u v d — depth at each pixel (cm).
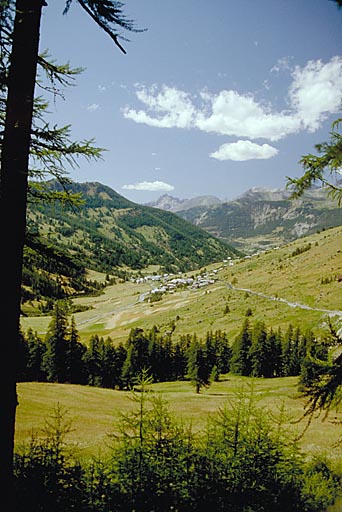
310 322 10588
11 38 517
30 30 541
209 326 13675
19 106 537
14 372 538
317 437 1698
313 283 14612
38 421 3200
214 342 9294
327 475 931
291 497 804
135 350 7675
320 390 440
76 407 4319
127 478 797
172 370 8556
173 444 862
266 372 8181
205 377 6356
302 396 455
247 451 870
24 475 763
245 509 776
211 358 7625
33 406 3912
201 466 825
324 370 441
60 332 6650
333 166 509
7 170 537
